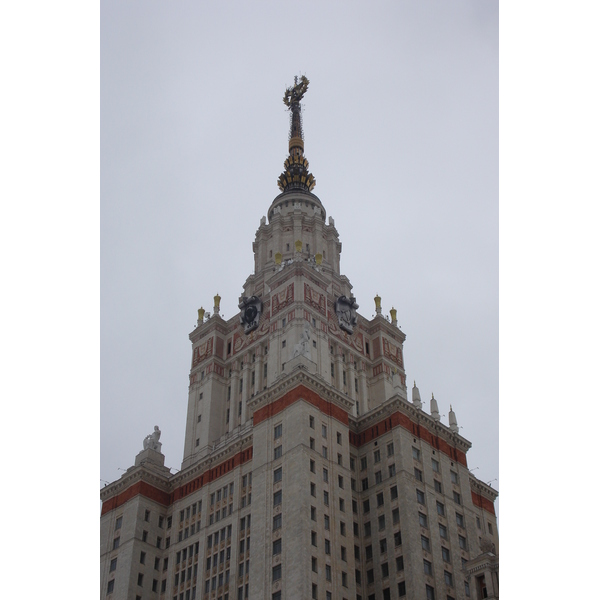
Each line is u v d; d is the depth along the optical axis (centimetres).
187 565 11594
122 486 12775
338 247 15562
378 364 13700
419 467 11300
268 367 12688
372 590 10456
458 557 10906
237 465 11669
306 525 9850
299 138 17262
